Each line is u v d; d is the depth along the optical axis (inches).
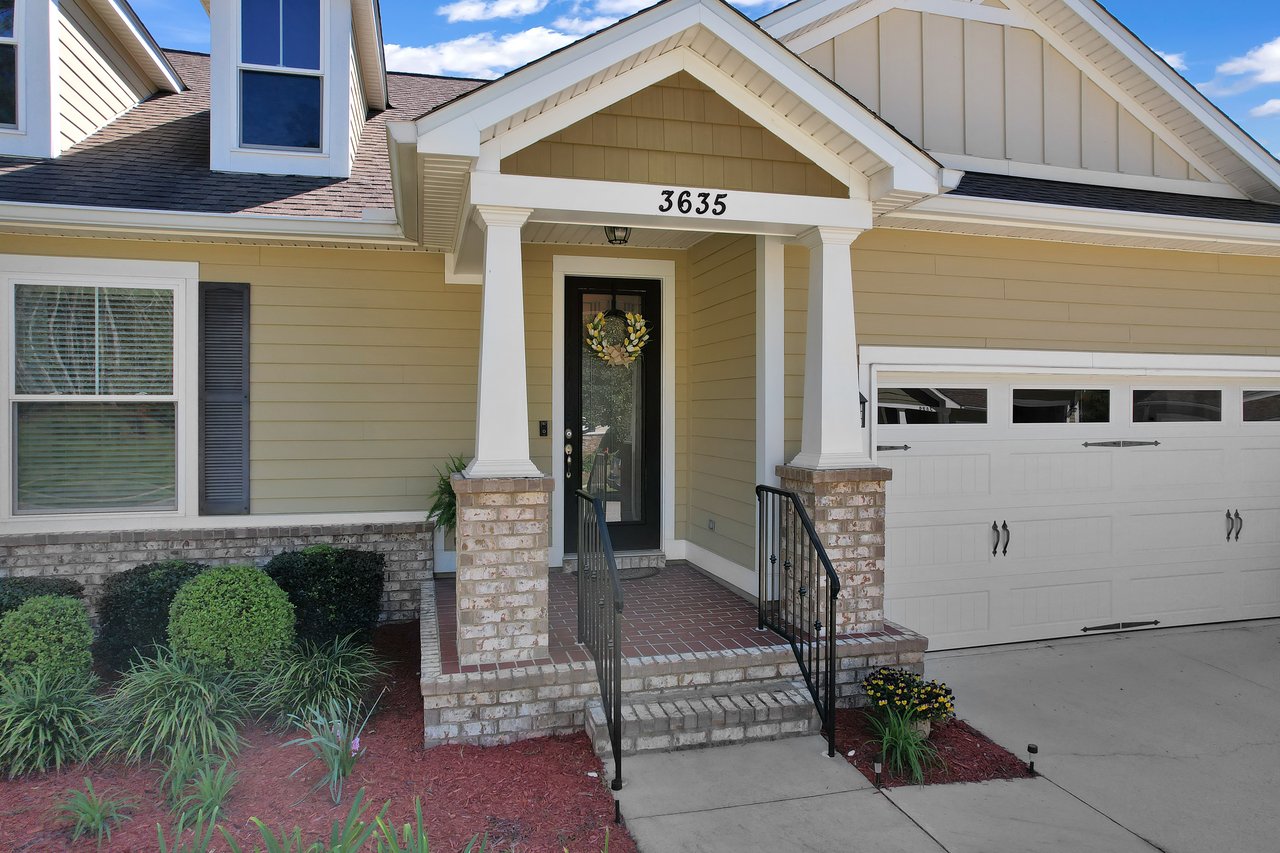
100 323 233.1
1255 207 272.4
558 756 162.7
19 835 128.7
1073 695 206.5
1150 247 253.8
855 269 229.8
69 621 168.1
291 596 198.4
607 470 274.8
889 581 238.2
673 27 167.0
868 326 230.7
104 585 206.1
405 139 155.6
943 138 256.8
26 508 230.4
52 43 243.9
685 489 275.7
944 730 181.9
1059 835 140.8
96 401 233.1
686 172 183.0
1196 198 274.2
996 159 261.7
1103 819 146.6
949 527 243.3
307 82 265.0
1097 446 258.5
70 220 214.1
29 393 229.1
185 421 237.0
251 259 241.4
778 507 210.8
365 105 320.5
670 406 273.7
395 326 251.6
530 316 263.1
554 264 264.1
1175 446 267.4
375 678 200.8
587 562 184.7
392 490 251.9
